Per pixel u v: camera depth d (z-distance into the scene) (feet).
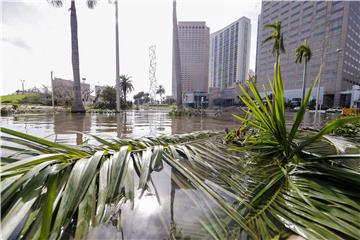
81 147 5.37
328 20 137.08
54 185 3.33
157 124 29.35
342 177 4.36
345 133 11.61
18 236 2.79
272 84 6.28
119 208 3.91
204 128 24.59
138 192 4.48
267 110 6.55
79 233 3.08
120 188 4.04
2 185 2.99
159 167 5.68
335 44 135.64
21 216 2.80
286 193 4.41
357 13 142.31
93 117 41.50
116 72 56.39
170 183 5.25
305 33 150.82
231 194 4.55
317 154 5.93
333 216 3.53
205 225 3.78
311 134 8.59
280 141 6.52
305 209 3.78
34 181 3.24
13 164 3.40
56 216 3.05
